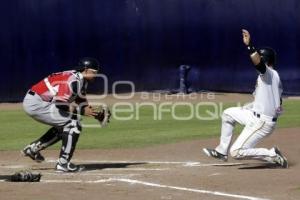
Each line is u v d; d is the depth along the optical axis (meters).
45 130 39.12
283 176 22.55
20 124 42.25
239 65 62.12
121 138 35.12
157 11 60.91
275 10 62.44
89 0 58.53
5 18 55.44
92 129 39.31
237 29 62.09
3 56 55.66
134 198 18.69
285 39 62.84
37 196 18.95
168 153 29.78
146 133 37.19
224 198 18.70
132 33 60.31
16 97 56.34
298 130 36.94
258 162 26.73
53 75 24.30
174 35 61.25
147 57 60.84
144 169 24.97
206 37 61.72
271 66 24.77
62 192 19.62
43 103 24.02
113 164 26.56
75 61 58.19
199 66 61.66
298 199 18.66
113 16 59.59
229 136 24.97
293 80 63.53
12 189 20.12
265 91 24.06
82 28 58.38
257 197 18.86
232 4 61.81
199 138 34.56
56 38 57.41
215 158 25.75
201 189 20.19
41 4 56.78
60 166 24.22
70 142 24.14
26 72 56.53
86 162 27.27
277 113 24.28
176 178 22.38
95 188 20.36
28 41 56.44
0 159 28.31
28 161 27.62
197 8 61.38
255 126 24.22
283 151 29.45
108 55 59.50
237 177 22.45
